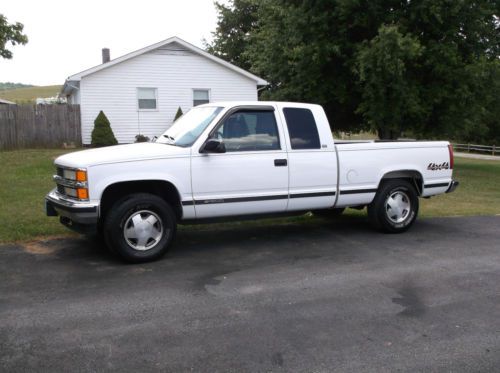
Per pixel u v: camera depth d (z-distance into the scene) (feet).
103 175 18.54
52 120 65.16
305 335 13.24
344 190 23.27
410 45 49.98
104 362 11.66
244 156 20.83
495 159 104.37
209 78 71.82
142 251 19.48
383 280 17.80
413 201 25.48
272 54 63.41
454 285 17.34
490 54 60.13
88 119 66.74
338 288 16.92
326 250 21.84
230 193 20.72
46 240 22.56
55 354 12.00
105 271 18.45
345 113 68.74
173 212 20.06
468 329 13.73
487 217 30.71
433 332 13.51
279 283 17.37
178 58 69.82
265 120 21.56
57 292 16.19
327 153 22.65
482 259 20.65
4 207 27.84
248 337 13.07
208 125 20.48
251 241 23.32
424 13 53.78
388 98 55.62
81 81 65.82
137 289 16.57
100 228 20.95
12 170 40.93
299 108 22.36
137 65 68.03
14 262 19.36
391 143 24.39
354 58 55.88
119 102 67.87
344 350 12.41
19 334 13.06
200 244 22.68
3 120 62.44
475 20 56.13
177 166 19.65
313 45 55.83
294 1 58.44
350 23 56.34
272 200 21.57
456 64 56.65
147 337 13.00
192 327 13.65
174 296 15.97
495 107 70.13
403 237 24.54
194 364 11.62
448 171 26.17
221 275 18.20
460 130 64.23
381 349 12.48
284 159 21.59
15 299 15.52
